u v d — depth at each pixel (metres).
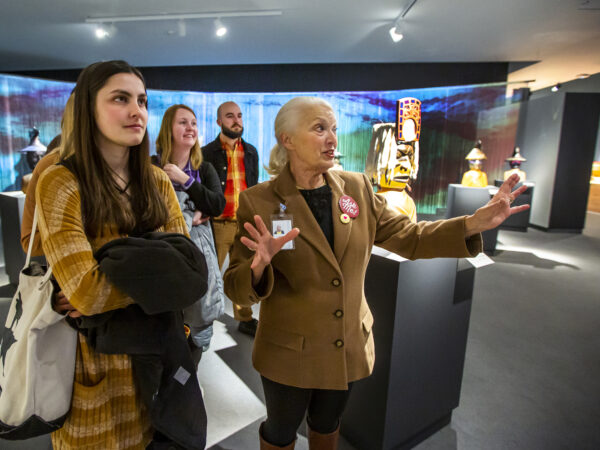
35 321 0.84
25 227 1.25
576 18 5.14
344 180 1.25
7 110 6.68
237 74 7.80
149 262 0.80
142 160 1.00
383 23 5.40
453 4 4.73
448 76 7.54
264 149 7.52
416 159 1.90
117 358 0.96
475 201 4.91
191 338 1.92
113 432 0.96
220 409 2.06
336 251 1.12
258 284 1.03
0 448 1.73
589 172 7.18
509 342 2.92
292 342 1.12
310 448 1.35
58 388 0.89
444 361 1.88
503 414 2.08
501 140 8.30
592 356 2.73
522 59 7.23
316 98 1.11
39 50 6.73
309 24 5.45
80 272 0.79
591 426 2.00
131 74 0.91
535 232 7.39
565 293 4.01
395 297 1.58
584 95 6.95
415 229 1.23
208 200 1.88
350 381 1.16
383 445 1.72
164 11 5.00
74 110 0.90
